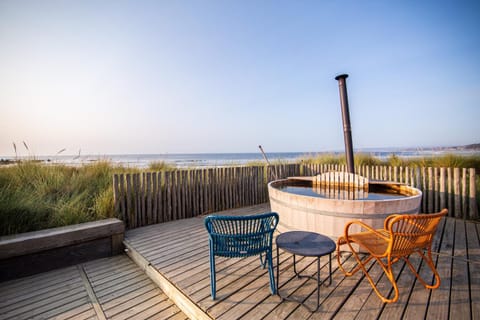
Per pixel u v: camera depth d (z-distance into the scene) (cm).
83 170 569
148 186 418
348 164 462
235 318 156
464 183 422
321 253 165
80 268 280
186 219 459
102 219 363
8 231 295
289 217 319
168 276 225
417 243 176
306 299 180
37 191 417
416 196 283
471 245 295
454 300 176
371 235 215
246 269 238
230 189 546
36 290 228
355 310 164
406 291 190
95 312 192
